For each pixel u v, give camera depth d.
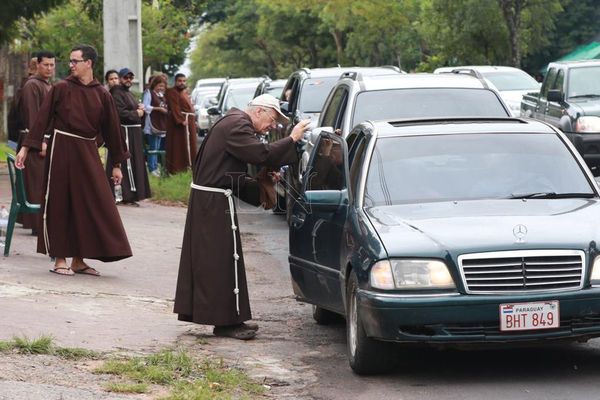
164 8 103.88
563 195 18.42
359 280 16.72
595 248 16.30
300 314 22.42
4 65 86.06
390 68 36.75
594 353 18.17
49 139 24.25
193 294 19.50
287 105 39.19
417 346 16.50
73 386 15.04
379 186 18.56
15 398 14.06
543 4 100.50
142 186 39.91
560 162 19.02
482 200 18.19
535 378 16.58
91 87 24.25
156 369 16.33
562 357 17.92
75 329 18.92
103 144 25.23
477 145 19.25
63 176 24.16
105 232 24.28
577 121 40.72
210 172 19.33
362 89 28.16
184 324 20.66
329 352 18.78
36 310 20.03
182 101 48.69
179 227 34.94
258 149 19.05
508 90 55.06
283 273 27.95
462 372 17.09
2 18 61.50
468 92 28.00
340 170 19.94
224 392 15.67
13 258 26.09
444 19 99.31
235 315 19.47
